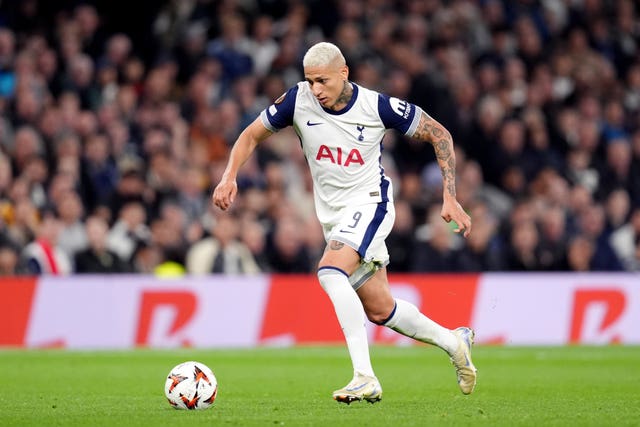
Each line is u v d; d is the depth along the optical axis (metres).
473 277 53.75
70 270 54.12
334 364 41.03
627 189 69.12
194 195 59.06
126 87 64.62
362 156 24.89
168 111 64.06
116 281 50.94
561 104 74.50
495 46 73.94
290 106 25.08
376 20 72.88
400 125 25.02
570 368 39.31
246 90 66.62
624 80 78.62
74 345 50.22
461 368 26.12
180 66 69.50
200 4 72.56
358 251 24.25
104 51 68.81
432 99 69.50
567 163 68.62
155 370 37.56
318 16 72.25
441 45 73.38
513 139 67.94
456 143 69.19
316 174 25.28
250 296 52.03
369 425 20.41
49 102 63.12
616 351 48.97
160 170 59.34
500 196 65.56
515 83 72.62
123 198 57.38
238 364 40.97
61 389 30.16
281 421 21.08
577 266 59.44
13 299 49.94
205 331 51.41
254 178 62.19
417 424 20.59
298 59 69.19
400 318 25.27
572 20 78.62
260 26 70.00
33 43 65.88
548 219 59.56
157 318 51.06
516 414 22.75
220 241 53.88
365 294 25.02
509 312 53.88
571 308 54.31
